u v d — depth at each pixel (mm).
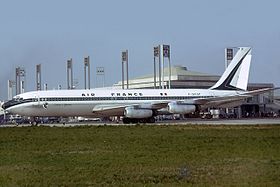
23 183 33906
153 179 34781
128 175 36781
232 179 33812
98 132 95312
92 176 36562
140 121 151125
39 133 97438
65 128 113250
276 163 42219
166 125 119438
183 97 154750
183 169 38750
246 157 47625
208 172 37594
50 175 37594
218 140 69562
